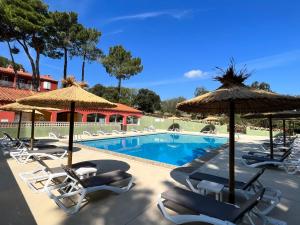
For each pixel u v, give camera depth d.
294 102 4.16
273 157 10.58
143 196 5.60
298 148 13.83
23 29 24.77
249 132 29.78
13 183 6.18
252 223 4.04
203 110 6.01
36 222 4.15
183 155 17.06
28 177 6.59
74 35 32.72
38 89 29.23
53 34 28.58
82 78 37.38
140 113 32.31
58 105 7.73
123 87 50.97
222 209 3.87
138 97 50.88
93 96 6.54
